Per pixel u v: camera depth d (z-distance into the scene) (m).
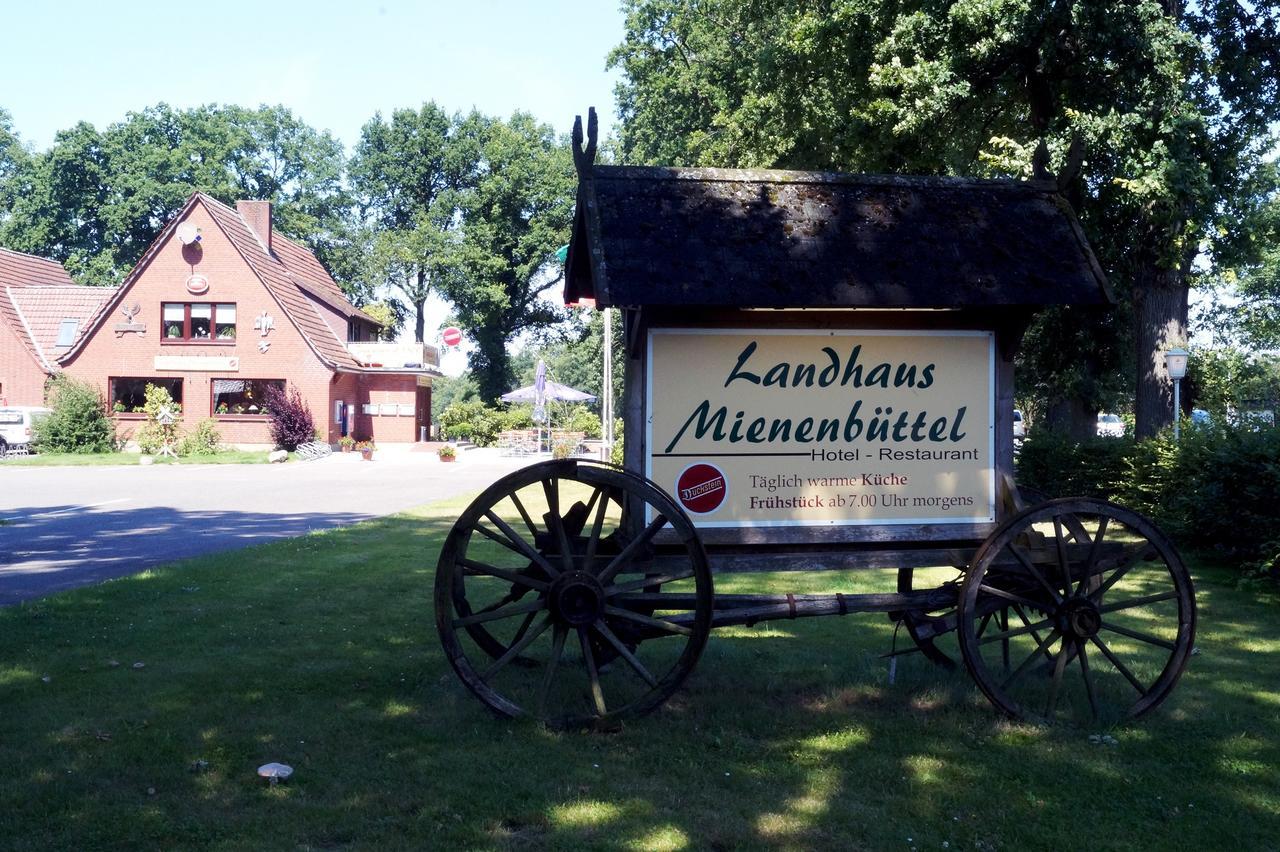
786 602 5.97
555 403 52.66
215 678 6.59
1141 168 15.65
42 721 5.63
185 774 4.87
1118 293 17.59
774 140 23.55
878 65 18.31
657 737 5.43
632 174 6.04
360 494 23.27
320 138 74.00
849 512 6.05
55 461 35.78
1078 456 16.91
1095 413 21.12
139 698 6.09
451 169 70.06
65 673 6.66
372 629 8.20
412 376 47.47
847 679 6.59
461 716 5.79
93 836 4.17
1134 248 17.19
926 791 4.71
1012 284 5.75
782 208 6.01
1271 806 4.56
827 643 7.85
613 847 4.10
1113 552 6.02
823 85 21.77
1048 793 4.70
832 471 6.04
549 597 5.57
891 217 6.06
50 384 40.53
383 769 4.95
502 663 5.64
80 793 4.62
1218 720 5.77
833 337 6.04
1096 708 5.73
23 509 19.39
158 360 41.94
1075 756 5.18
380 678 6.64
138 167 65.75
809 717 5.82
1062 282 5.82
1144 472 13.92
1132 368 22.78
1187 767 5.04
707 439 5.95
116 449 40.47
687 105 40.91
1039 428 19.78
